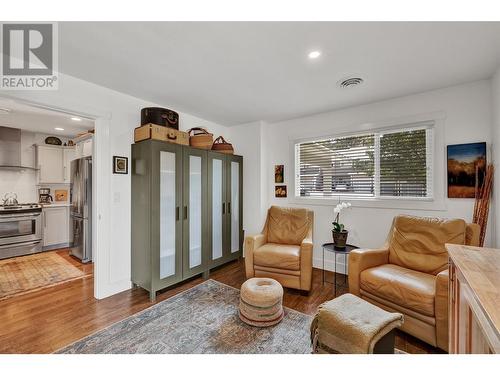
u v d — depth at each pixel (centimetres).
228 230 352
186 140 292
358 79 232
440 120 253
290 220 322
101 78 229
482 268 114
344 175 326
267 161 393
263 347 173
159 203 255
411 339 184
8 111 335
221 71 216
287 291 270
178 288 277
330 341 140
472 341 109
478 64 203
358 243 308
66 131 456
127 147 270
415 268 217
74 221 397
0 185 434
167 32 160
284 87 250
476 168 232
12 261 376
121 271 266
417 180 272
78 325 200
